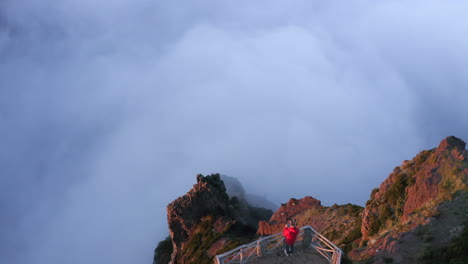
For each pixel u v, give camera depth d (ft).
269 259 56.18
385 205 99.81
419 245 69.87
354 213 137.80
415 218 79.61
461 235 66.39
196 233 190.70
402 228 78.74
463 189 83.66
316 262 55.47
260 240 55.93
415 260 66.18
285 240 56.03
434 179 91.76
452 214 75.36
